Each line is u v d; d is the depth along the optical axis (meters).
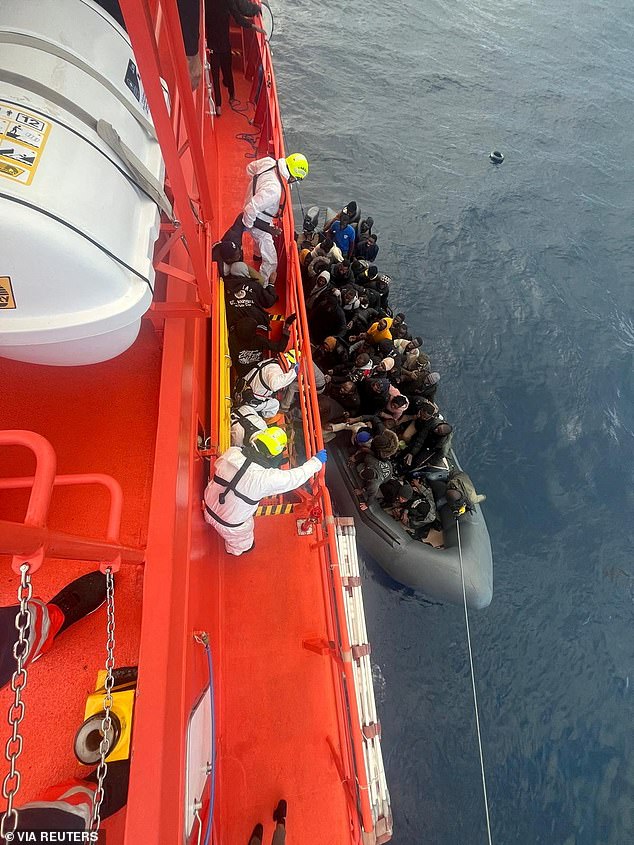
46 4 2.55
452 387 12.95
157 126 2.34
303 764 4.56
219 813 4.27
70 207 2.22
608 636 9.83
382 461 8.73
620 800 8.38
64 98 2.35
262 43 7.80
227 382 5.02
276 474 4.18
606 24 24.05
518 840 7.93
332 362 9.27
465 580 9.13
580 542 10.96
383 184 16.53
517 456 12.11
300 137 17.16
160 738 2.51
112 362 3.90
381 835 4.46
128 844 2.28
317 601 5.23
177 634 2.92
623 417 13.02
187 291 3.90
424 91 19.52
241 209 7.84
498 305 14.59
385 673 8.90
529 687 9.15
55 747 2.77
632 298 15.41
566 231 16.55
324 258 9.35
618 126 19.94
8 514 3.26
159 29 2.74
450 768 8.32
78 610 2.99
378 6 21.91
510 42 22.17
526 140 18.91
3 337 2.48
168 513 3.10
